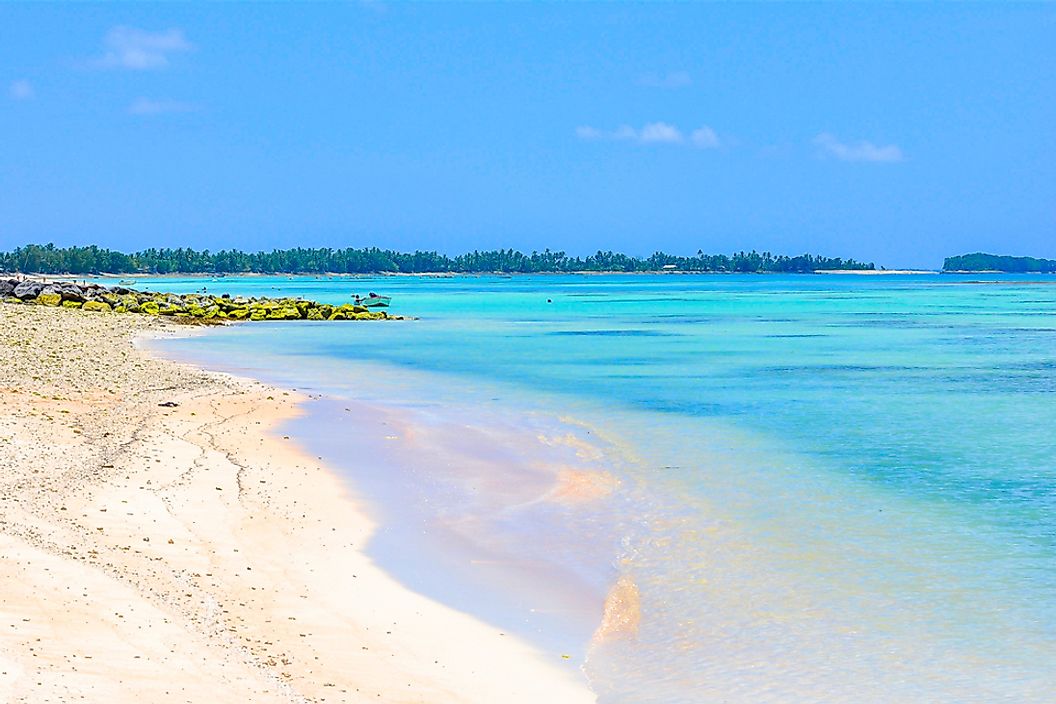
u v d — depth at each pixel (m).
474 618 14.56
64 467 21.25
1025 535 19.27
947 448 28.30
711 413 34.84
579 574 16.70
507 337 75.50
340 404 35.19
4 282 88.75
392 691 11.71
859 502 21.75
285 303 103.31
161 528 17.44
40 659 11.10
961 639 14.20
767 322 100.69
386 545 17.92
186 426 28.31
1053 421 33.38
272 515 19.16
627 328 89.00
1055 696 12.45
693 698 12.30
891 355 60.91
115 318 76.94
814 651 13.74
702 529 19.48
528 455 26.56
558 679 12.64
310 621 13.79
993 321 104.12
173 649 11.92
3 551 14.77
